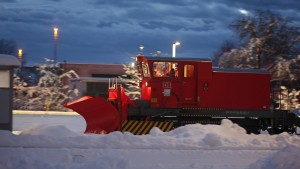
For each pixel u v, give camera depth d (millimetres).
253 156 12078
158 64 18750
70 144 12250
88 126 17016
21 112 33719
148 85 18672
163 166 10055
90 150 11641
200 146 12883
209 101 19125
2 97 15555
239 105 19469
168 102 18719
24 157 9203
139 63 19688
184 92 18922
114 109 17125
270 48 35094
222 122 16297
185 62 18922
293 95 29797
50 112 34500
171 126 17656
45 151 11219
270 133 19891
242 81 19578
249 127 19750
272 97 22625
